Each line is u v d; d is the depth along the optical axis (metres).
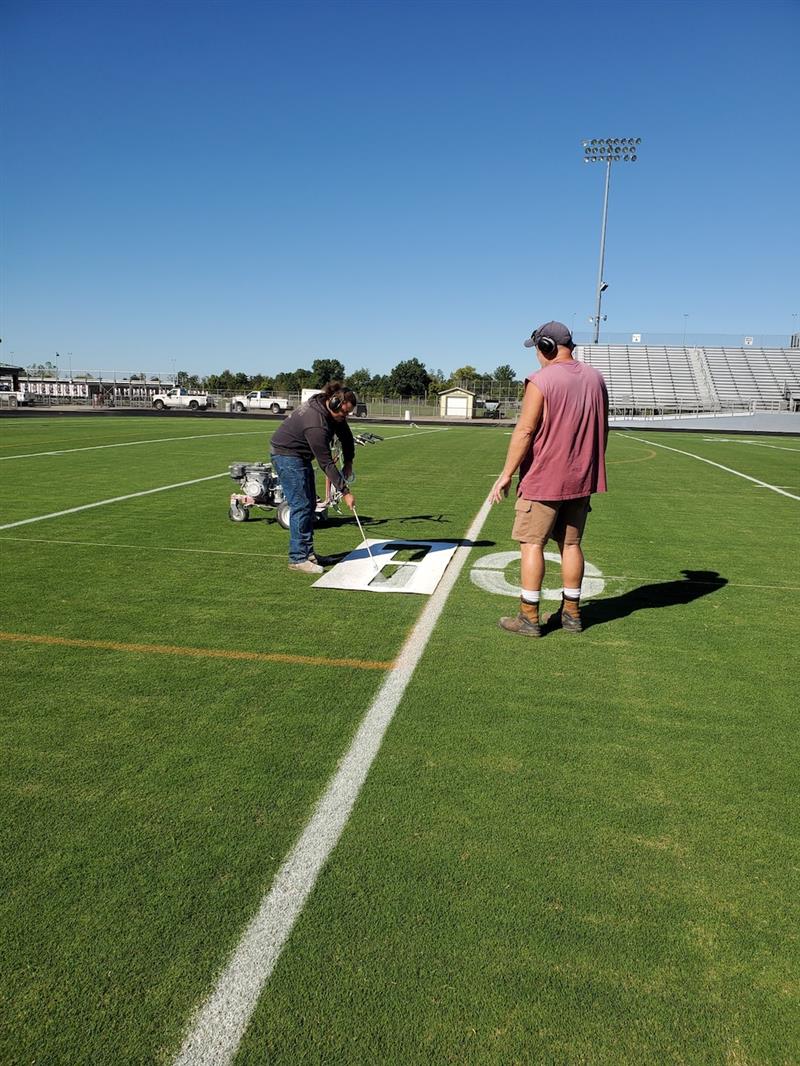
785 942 1.87
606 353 53.78
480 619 4.45
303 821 2.34
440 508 8.94
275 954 1.80
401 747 2.83
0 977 1.72
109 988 1.70
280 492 7.35
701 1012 1.66
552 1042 1.58
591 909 1.97
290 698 3.25
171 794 2.48
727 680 3.57
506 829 2.31
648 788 2.57
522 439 3.90
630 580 5.57
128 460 13.88
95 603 4.66
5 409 46.22
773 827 2.36
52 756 2.71
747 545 6.97
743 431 36.75
